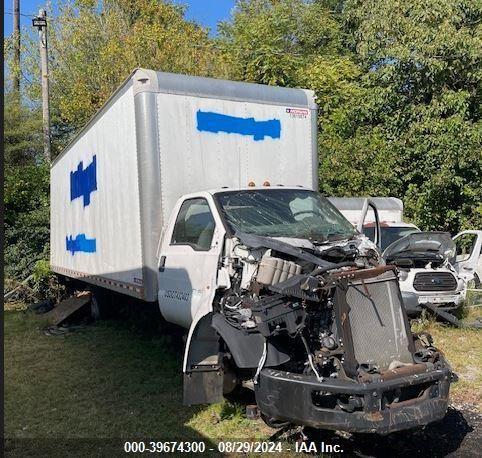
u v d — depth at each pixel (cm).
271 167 781
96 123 930
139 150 709
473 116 1636
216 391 527
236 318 498
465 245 1549
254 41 2128
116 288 833
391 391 436
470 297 1079
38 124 2070
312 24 2236
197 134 729
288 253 505
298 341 485
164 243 693
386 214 1357
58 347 888
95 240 955
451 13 1581
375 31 1703
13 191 1642
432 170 1555
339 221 630
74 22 2523
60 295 1418
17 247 1574
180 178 717
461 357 776
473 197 1539
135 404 611
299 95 812
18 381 709
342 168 1559
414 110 1591
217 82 754
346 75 1908
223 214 600
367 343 464
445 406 454
